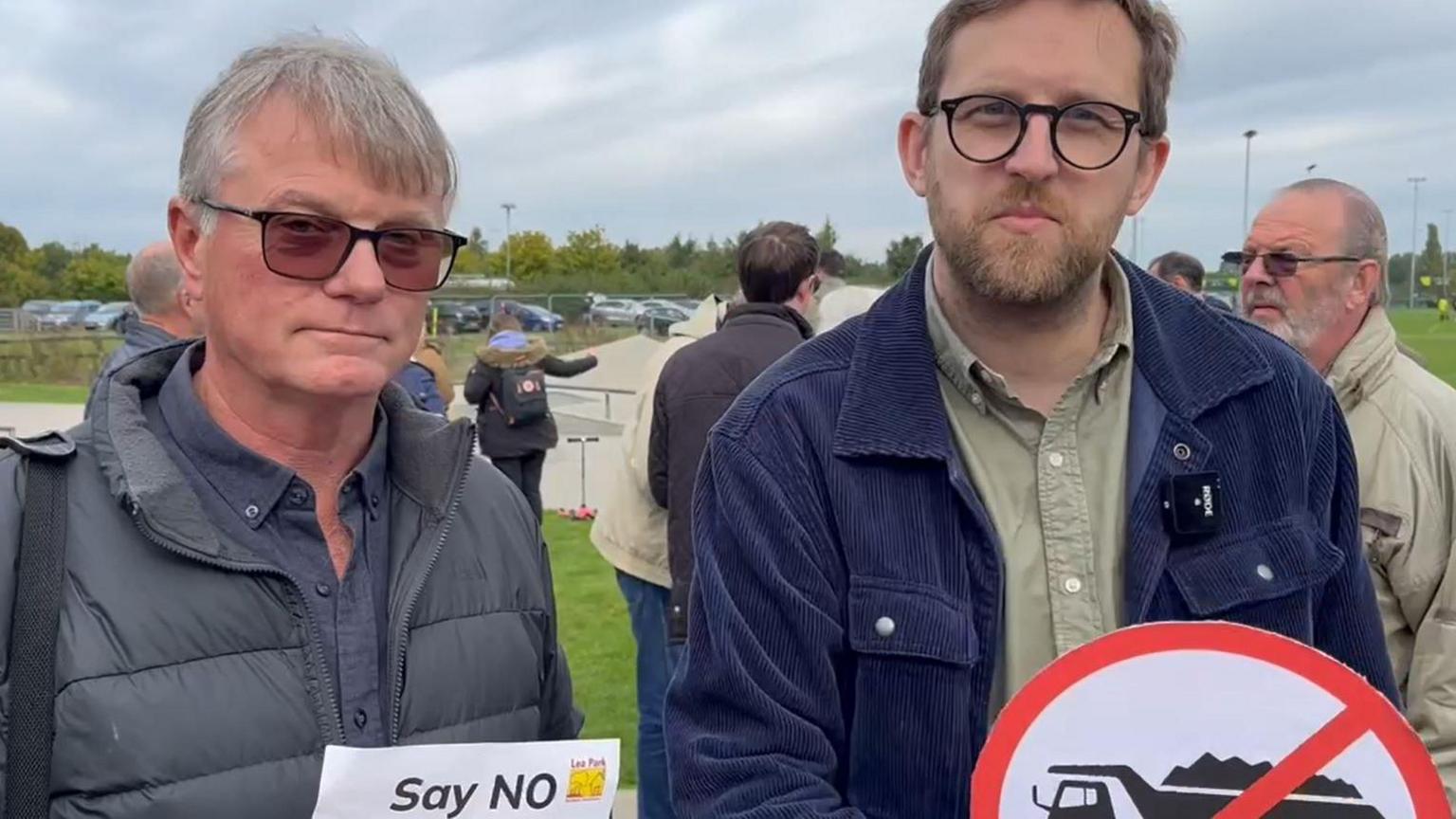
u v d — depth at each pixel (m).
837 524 1.55
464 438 1.64
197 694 1.36
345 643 1.50
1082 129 1.50
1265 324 2.97
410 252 1.50
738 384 3.59
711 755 1.53
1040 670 1.46
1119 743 1.40
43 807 1.29
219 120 1.44
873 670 1.51
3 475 1.38
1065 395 1.60
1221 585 1.54
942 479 1.54
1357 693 1.37
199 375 1.57
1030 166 1.46
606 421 16.84
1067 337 1.59
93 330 35.28
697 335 4.19
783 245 3.82
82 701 1.31
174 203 1.51
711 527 1.63
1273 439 1.60
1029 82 1.49
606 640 6.51
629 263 59.22
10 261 54.16
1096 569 1.57
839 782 1.55
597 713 5.27
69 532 1.37
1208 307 1.72
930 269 1.67
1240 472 1.58
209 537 1.40
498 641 1.62
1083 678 1.40
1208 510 1.55
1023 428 1.61
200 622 1.38
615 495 4.10
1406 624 2.40
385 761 1.39
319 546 1.51
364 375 1.47
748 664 1.53
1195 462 1.57
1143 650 1.40
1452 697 2.28
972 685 1.51
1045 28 1.49
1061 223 1.49
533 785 1.46
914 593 1.51
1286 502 1.59
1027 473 1.60
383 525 1.60
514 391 8.32
